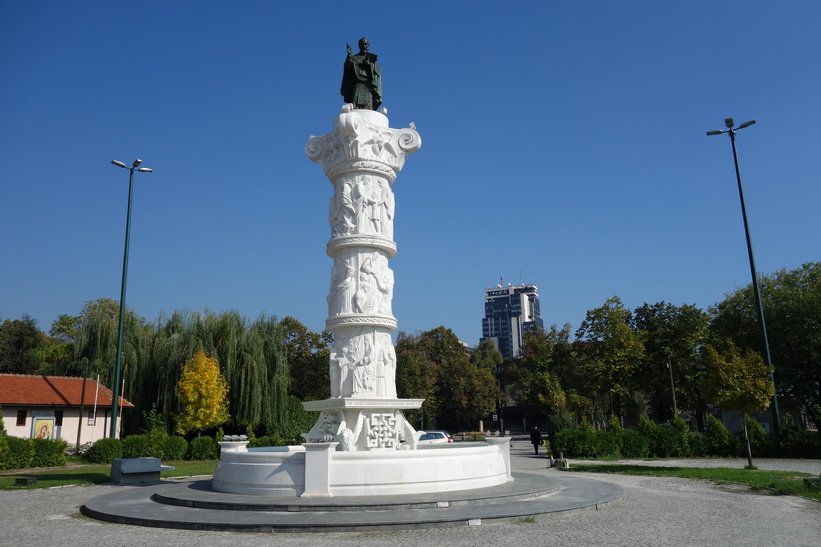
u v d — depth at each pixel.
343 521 11.99
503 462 17.47
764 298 44.16
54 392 36.50
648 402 54.50
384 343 18.42
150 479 22.30
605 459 32.84
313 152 19.81
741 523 12.48
